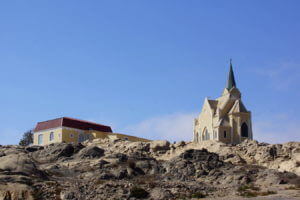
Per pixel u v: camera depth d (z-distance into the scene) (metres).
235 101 123.25
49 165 76.56
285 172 74.94
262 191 63.88
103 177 69.69
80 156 83.50
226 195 61.66
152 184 65.19
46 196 58.72
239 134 118.12
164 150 92.94
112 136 113.38
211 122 121.94
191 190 63.75
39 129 115.38
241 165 82.62
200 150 81.88
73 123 112.75
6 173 62.94
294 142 89.31
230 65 136.50
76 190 60.50
